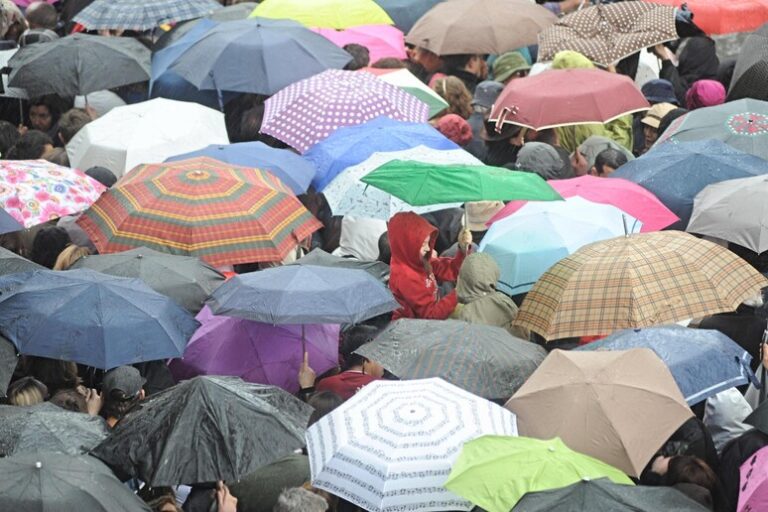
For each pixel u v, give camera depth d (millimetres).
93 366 27938
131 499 21391
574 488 20484
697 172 35500
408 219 32031
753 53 44094
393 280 31969
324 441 23547
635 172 36188
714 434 27328
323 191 35562
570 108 39594
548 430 24500
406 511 22562
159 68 45844
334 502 24734
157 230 31781
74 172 34500
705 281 28062
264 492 24594
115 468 23156
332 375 30266
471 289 30969
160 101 41219
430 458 22984
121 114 40594
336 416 23906
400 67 45375
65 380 28469
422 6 54531
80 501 20578
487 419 23875
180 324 28531
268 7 48344
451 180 31047
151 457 23000
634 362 25156
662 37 46406
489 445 22688
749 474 23266
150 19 47906
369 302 29281
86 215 32656
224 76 43062
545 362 25672
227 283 29625
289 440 23641
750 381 26625
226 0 56344
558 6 57188
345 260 32938
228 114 45562
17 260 30875
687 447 25375
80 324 27625
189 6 48719
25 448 23625
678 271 28188
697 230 32844
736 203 32625
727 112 39062
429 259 32156
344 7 48188
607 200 33906
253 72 43062
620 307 27938
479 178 31016
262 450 23297
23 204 32812
